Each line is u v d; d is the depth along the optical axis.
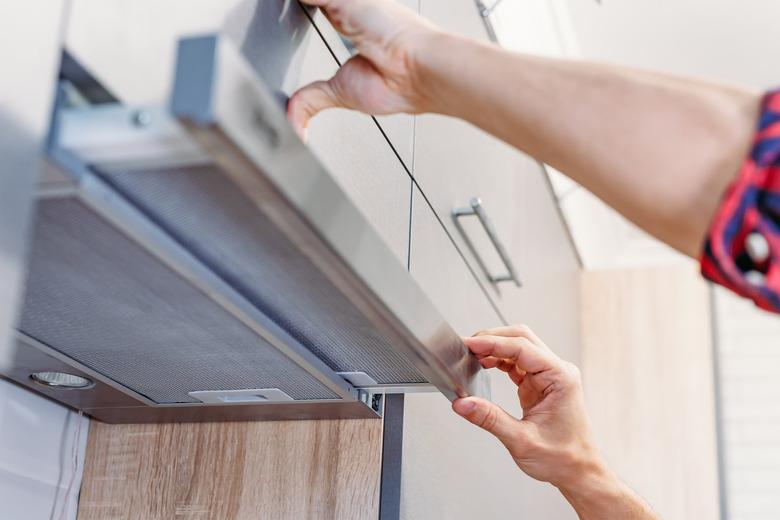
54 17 0.54
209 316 0.75
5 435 1.05
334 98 0.84
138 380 0.98
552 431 1.03
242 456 1.13
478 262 1.59
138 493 1.14
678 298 2.80
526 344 1.03
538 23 2.27
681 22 2.32
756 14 2.25
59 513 1.12
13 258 0.47
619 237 3.08
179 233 0.62
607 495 1.06
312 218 0.53
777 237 0.44
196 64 0.44
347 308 0.73
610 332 2.80
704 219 0.51
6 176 0.47
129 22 0.63
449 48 0.71
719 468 2.61
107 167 0.52
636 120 0.54
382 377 0.96
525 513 1.81
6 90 0.48
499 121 0.64
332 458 1.10
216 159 0.48
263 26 0.85
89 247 0.62
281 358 0.86
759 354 2.89
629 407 2.70
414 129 1.29
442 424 1.30
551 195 2.44
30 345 0.85
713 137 0.51
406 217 1.22
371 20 0.78
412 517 1.13
